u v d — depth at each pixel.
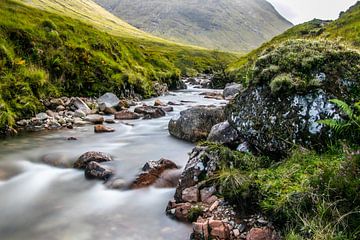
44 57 27.53
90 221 9.01
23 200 10.37
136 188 10.65
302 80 9.41
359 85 9.11
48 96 24.91
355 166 6.62
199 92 47.03
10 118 19.39
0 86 20.94
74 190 11.02
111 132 19.83
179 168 12.09
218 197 8.51
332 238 5.76
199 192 8.94
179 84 53.62
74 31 36.28
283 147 9.32
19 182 11.77
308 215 6.50
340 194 6.39
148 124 22.00
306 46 10.39
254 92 10.61
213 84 60.09
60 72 27.83
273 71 10.12
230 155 9.65
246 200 7.66
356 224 5.87
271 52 10.80
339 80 9.24
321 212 6.29
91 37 37.69
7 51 24.02
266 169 8.80
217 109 16.78
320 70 9.49
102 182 11.30
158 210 9.34
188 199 8.93
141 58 48.16
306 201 6.72
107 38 41.53
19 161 14.01
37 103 22.75
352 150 7.44
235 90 37.81
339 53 9.77
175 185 10.76
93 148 15.87
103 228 8.61
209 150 9.85
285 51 10.49
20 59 25.00
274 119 9.65
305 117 9.05
